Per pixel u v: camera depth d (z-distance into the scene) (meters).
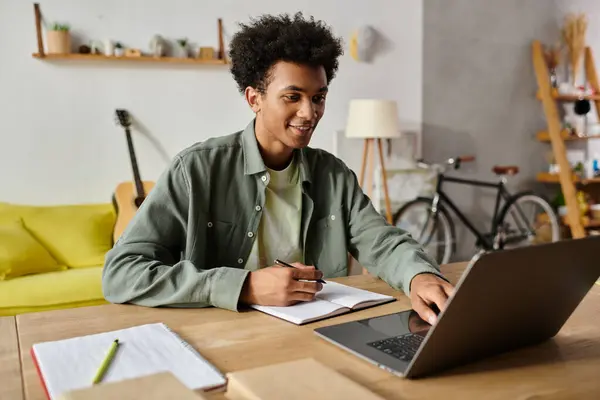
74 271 3.02
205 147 1.37
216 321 1.02
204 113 3.75
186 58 3.61
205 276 1.10
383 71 4.25
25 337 0.94
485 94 4.71
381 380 0.75
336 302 1.12
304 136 1.26
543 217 4.86
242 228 1.41
